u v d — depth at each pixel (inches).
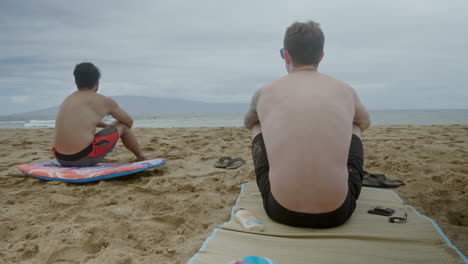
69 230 78.6
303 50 76.2
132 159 176.1
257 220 77.1
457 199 102.3
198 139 248.8
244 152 191.9
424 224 76.7
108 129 138.5
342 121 70.6
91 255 67.5
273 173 73.2
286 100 72.4
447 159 155.4
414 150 181.2
